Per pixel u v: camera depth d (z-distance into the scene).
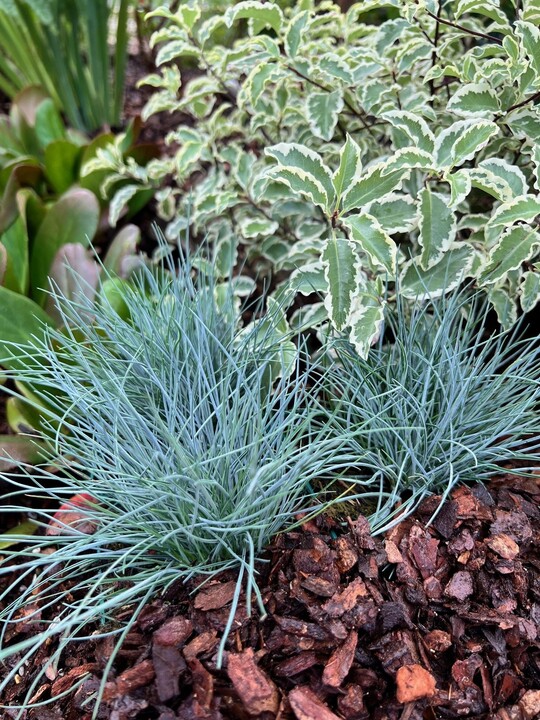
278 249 0.39
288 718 0.20
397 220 0.29
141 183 0.48
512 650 0.23
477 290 0.33
